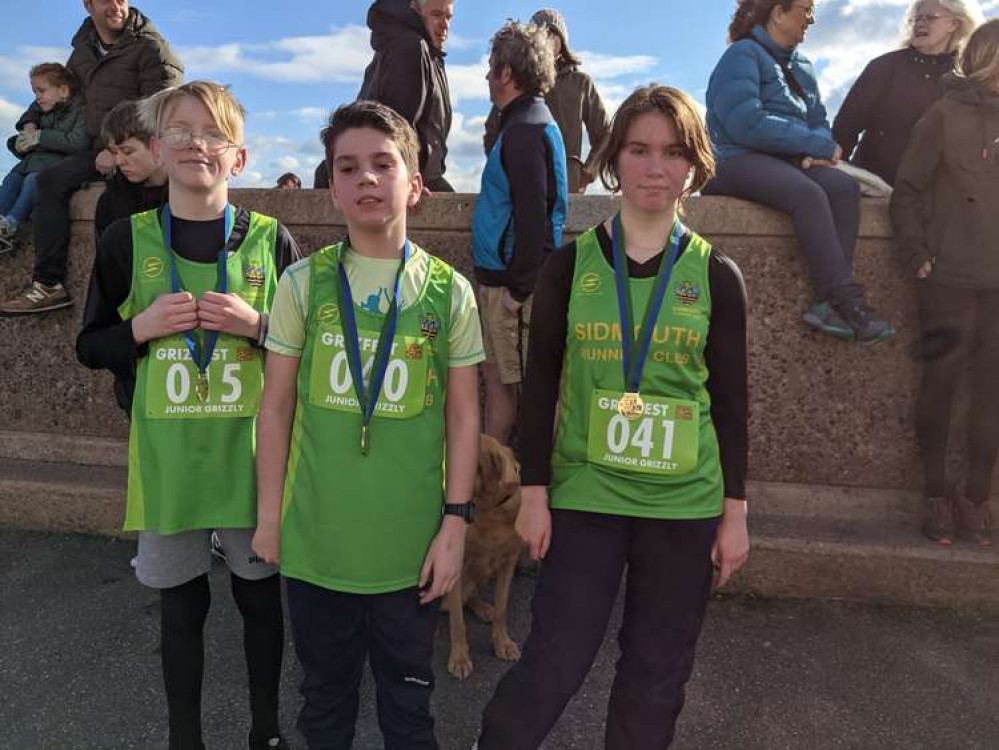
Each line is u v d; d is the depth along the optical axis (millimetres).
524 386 1877
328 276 1807
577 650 1744
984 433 3240
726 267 1756
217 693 2621
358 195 1729
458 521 1850
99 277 1993
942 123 3105
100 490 3748
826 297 3336
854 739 2420
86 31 3963
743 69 3410
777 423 3648
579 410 1805
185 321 1883
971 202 3102
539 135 3193
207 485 1951
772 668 2795
